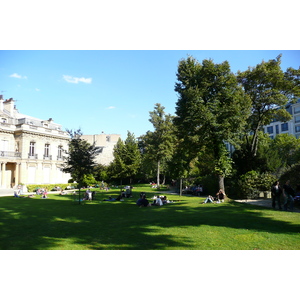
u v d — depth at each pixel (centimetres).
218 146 1988
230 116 1841
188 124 1994
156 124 4681
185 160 2441
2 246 712
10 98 4847
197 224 975
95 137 7469
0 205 1838
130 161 4994
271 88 2506
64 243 739
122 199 2258
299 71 2383
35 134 4659
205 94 1958
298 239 734
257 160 2366
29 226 1004
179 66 2105
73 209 1575
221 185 1975
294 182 1838
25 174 4447
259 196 2056
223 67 1917
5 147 4394
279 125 6469
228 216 1159
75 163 2045
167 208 1538
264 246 680
